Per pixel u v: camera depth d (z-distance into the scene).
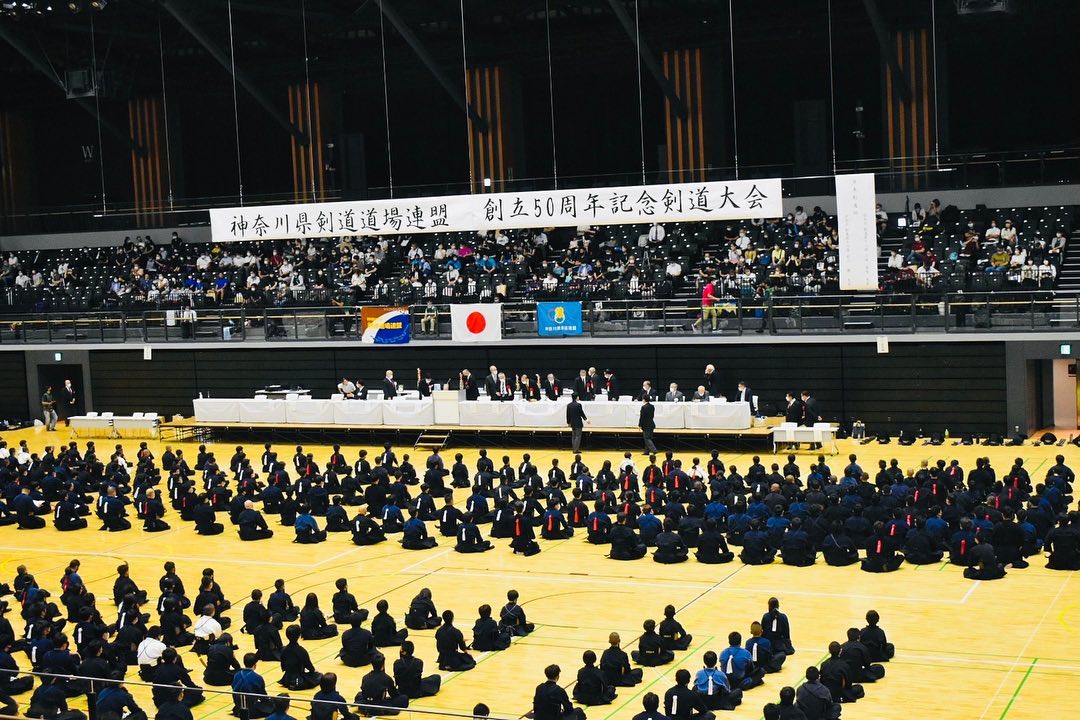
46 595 24.27
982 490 29.44
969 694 19.06
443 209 39.31
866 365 40.72
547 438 43.31
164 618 23.25
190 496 34.59
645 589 25.73
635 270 46.56
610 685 19.72
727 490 30.56
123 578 24.16
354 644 21.61
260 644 21.55
